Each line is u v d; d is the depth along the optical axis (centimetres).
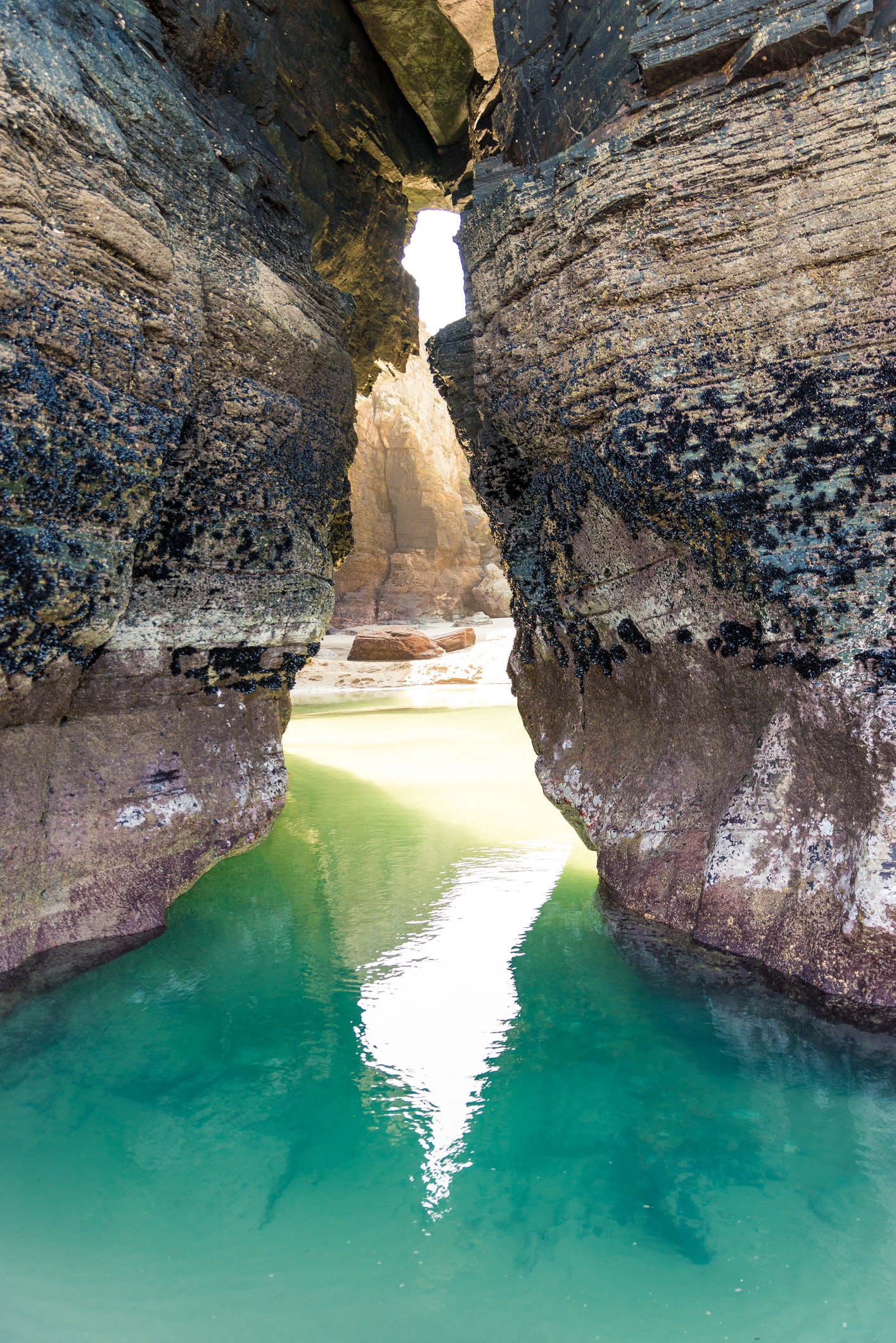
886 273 392
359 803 1003
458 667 2775
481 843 816
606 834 593
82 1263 283
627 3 488
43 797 498
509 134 621
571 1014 451
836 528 419
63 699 506
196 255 533
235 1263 283
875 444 404
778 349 424
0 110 357
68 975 474
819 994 415
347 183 929
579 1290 270
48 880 493
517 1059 410
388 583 4566
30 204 369
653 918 527
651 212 454
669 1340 250
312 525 734
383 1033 441
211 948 547
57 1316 260
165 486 515
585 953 527
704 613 502
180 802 598
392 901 648
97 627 469
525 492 672
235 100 680
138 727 581
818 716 437
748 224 426
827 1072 382
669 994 462
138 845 556
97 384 419
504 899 646
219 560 609
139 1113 369
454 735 1584
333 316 736
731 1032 423
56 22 429
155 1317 260
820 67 401
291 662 744
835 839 433
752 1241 289
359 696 2456
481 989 487
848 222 396
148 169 485
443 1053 420
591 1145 344
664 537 501
